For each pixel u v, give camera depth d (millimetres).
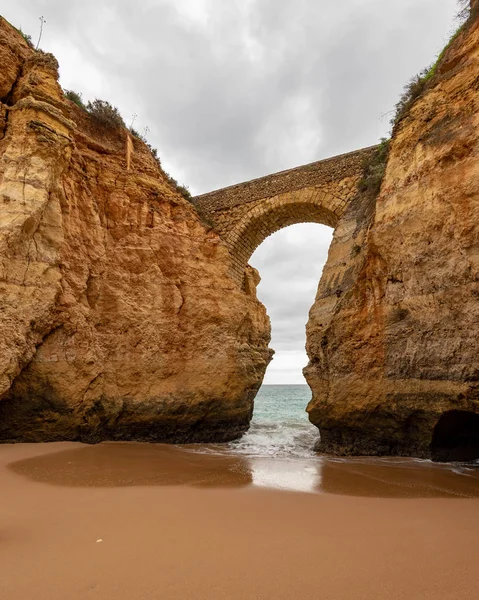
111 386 13648
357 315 12734
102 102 17391
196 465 9922
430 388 10164
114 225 15891
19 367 10734
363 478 8359
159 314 15492
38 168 12133
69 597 3182
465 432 10688
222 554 4090
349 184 17531
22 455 9562
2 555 3938
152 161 18875
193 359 15844
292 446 14695
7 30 14047
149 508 5734
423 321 10648
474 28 11281
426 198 10875
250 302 23062
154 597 3213
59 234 12641
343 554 4125
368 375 12000
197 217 19328
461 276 9641
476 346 9109
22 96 13086
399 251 11570
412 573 3680
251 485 7512
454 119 10719
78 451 10797
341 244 15633
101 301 14414
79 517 5223
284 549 4250
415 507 6043
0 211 11219
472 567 3803
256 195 19938
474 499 6598
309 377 14094
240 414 17125
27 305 11094
